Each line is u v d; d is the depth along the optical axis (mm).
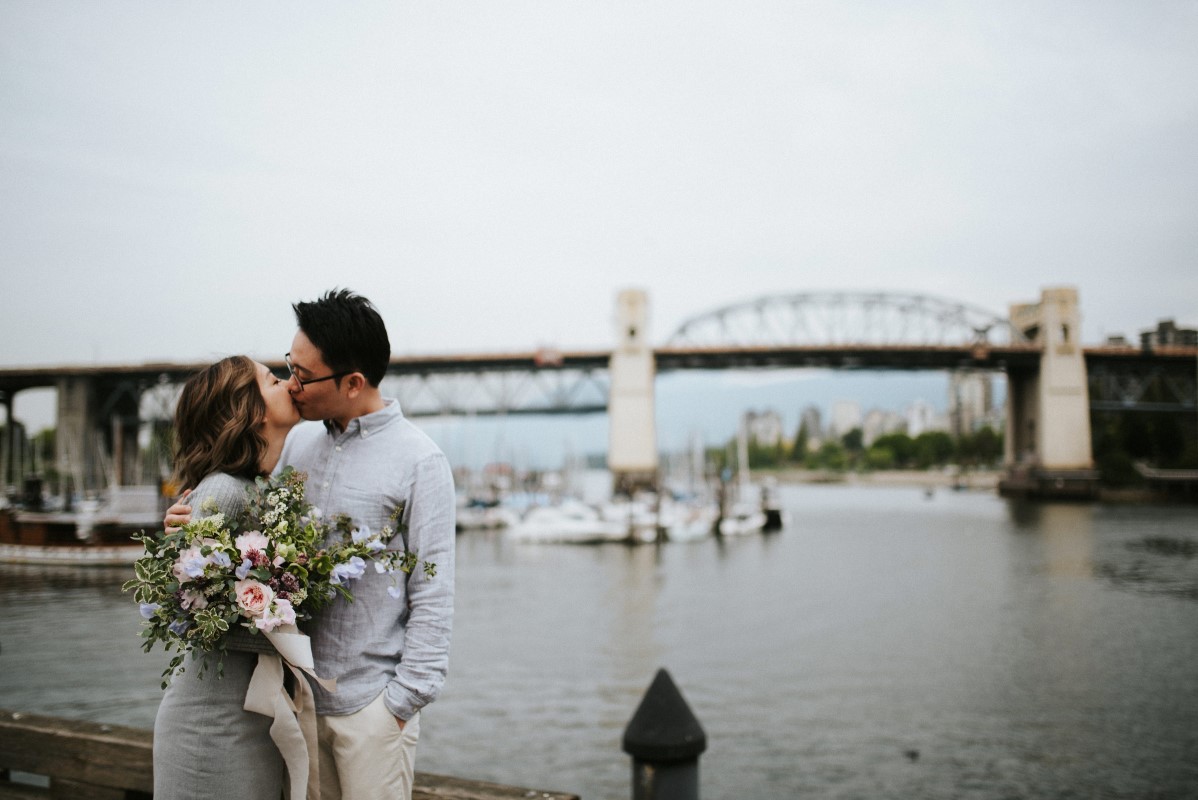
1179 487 90125
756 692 18391
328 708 2662
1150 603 30562
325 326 2682
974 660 21469
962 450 171500
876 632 25359
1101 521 69312
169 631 2539
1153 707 17109
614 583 36906
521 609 29844
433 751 14656
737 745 14953
